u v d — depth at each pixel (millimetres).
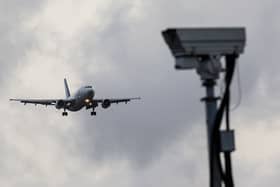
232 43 78625
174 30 77312
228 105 79312
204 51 78188
